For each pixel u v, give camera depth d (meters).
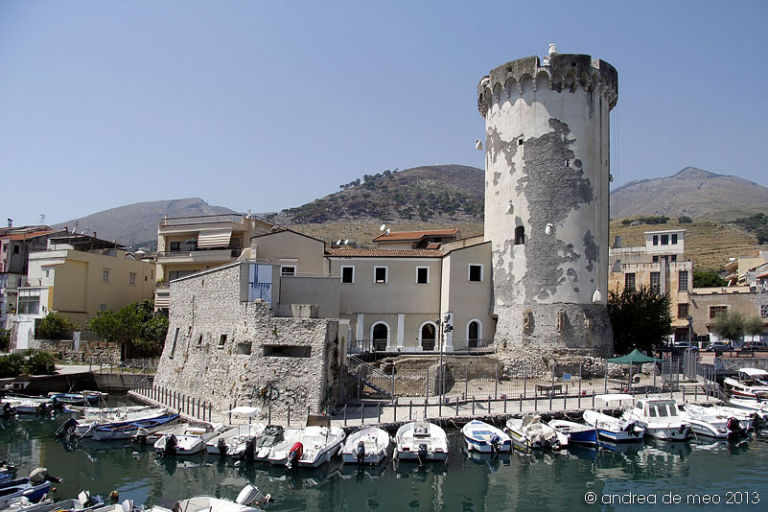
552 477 29.84
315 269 54.59
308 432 32.22
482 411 38.78
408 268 55.84
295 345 37.59
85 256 71.31
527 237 53.97
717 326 77.88
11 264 81.00
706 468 31.70
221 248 64.19
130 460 31.52
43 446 34.50
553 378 44.28
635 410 39.25
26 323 69.75
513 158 55.44
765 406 44.59
